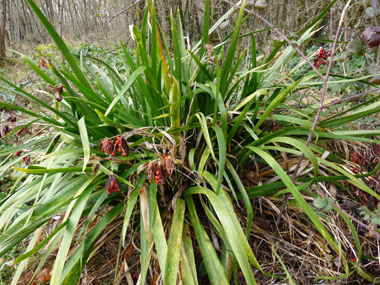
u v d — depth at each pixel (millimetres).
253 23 1870
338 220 790
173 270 522
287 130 656
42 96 1995
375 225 781
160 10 2818
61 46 631
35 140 819
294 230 800
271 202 768
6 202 626
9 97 1988
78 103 711
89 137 771
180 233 587
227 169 781
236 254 521
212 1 1815
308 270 736
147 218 573
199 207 797
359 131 728
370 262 732
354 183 624
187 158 743
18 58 4180
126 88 563
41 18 573
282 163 806
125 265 684
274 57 864
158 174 563
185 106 763
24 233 568
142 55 619
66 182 653
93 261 772
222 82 707
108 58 2949
